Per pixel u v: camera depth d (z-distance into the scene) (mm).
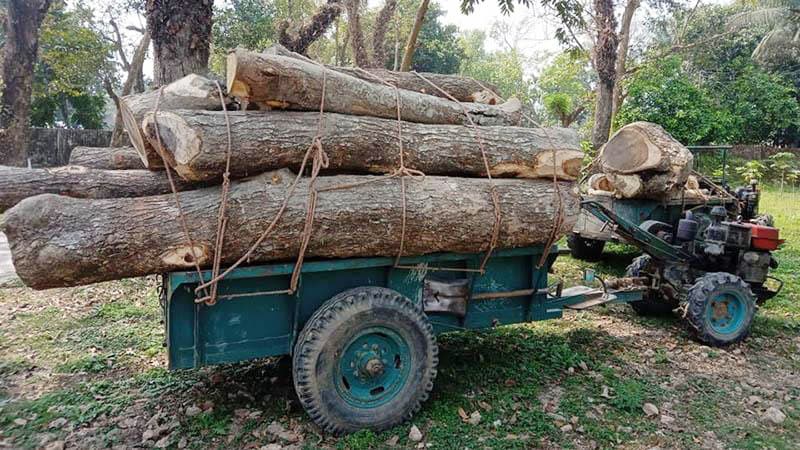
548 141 4082
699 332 4914
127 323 5270
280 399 3666
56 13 19922
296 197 3160
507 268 4031
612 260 8555
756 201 8188
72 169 3871
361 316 3186
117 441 3199
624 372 4320
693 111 18750
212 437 3221
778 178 20688
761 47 22859
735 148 22500
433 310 3721
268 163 3227
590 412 3609
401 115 3928
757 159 22062
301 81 3291
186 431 3277
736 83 23312
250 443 3170
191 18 6477
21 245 2748
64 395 3729
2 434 3256
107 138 21594
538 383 4023
